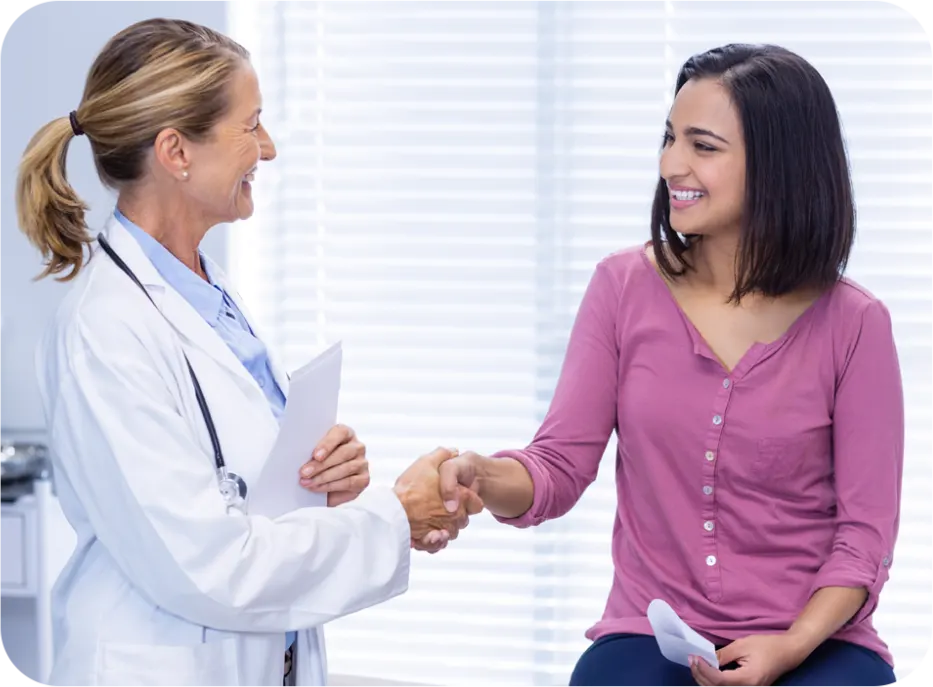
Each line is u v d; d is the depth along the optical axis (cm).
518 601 301
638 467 182
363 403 300
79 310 149
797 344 178
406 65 293
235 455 156
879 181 285
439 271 296
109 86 155
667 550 181
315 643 169
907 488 288
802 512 178
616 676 168
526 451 190
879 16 282
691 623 175
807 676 165
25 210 158
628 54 288
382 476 301
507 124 293
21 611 311
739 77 173
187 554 142
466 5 292
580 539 297
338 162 298
